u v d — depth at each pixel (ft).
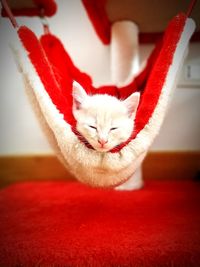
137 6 1.28
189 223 0.89
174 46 0.88
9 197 1.29
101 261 0.65
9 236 0.81
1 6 0.98
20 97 1.71
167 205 1.10
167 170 1.66
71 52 1.71
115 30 1.44
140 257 0.66
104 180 0.87
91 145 0.83
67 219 0.96
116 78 1.44
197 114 1.67
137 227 0.86
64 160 0.93
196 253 0.68
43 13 1.27
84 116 0.85
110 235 0.80
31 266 0.64
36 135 1.72
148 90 0.88
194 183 1.54
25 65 0.86
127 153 0.83
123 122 0.84
